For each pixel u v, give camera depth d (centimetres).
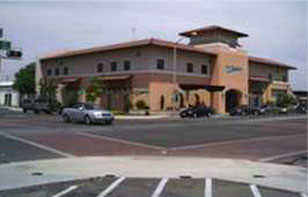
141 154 1936
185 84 6675
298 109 8581
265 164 1672
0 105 10050
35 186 1170
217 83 7288
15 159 1689
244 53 7844
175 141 2528
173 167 1545
